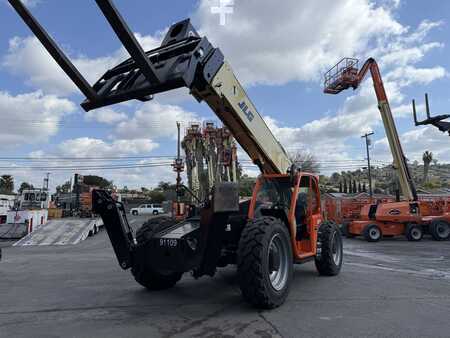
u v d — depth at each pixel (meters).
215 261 4.73
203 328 4.07
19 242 17.42
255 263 4.56
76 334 3.90
